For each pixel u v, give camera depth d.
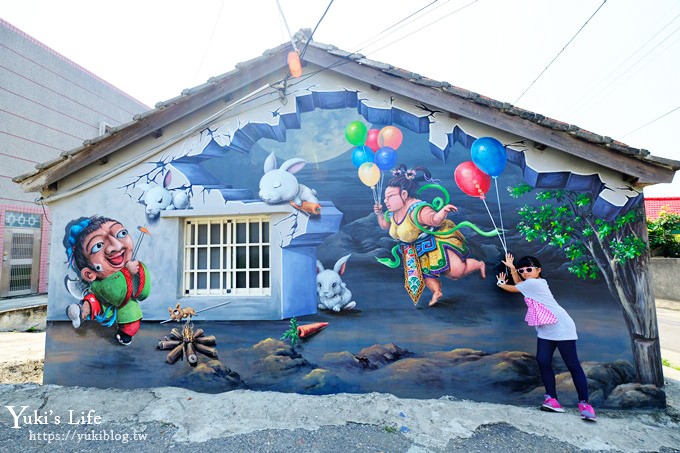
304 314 4.15
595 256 3.88
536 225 4.00
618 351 3.77
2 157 11.23
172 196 4.44
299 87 4.45
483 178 4.10
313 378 4.05
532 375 3.84
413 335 4.03
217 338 4.21
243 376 4.12
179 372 4.21
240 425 3.40
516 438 3.15
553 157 3.97
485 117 3.96
